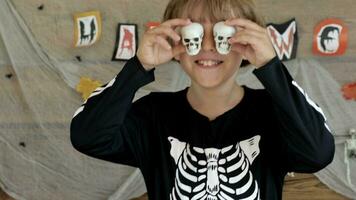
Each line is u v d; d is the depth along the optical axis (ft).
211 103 3.29
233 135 3.25
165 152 3.26
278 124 3.08
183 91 3.49
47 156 6.18
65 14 5.93
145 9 5.86
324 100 5.87
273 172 3.25
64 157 6.17
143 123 3.35
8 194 6.21
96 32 5.91
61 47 5.99
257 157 3.22
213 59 3.16
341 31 5.75
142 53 3.03
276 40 5.75
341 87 5.85
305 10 5.74
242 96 3.35
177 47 3.14
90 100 3.12
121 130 3.25
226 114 3.27
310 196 6.09
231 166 3.21
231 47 3.05
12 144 6.17
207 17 3.16
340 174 5.98
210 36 3.13
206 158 3.22
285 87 2.87
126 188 6.15
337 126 5.91
